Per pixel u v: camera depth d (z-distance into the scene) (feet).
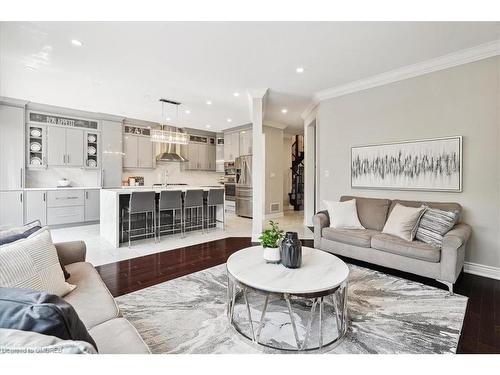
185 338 5.68
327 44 9.17
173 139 17.01
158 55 10.02
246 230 17.30
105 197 14.35
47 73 11.75
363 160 12.85
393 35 8.58
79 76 12.11
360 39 8.83
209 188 17.16
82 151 18.81
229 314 6.40
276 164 23.27
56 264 4.73
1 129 15.48
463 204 9.97
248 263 6.72
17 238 4.75
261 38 8.76
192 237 15.28
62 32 8.43
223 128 25.11
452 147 10.14
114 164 20.22
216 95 14.80
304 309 7.04
